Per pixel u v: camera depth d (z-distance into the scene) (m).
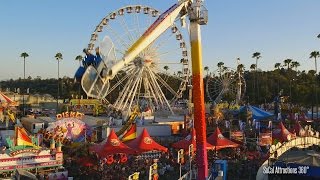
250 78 146.12
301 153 28.47
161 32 19.33
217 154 37.47
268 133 40.09
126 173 31.14
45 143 41.19
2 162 29.06
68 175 31.75
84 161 34.16
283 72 153.75
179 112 71.06
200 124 21.22
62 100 117.75
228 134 46.94
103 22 51.88
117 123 52.88
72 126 43.28
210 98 79.44
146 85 53.81
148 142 35.12
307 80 124.88
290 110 79.50
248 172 32.06
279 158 28.33
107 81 14.23
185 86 57.06
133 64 51.69
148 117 58.00
